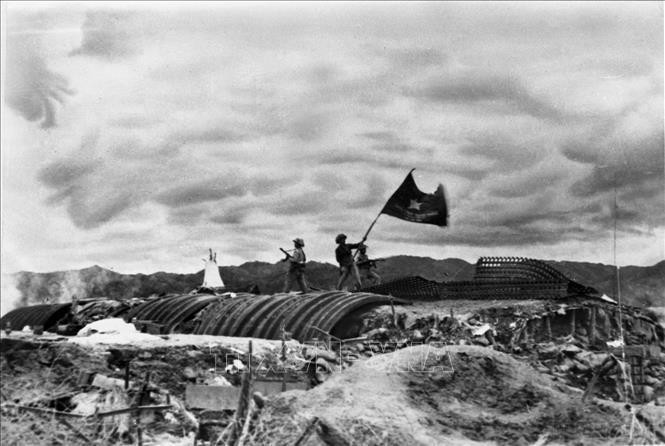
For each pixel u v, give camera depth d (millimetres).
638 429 13438
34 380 14180
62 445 12398
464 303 21734
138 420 12812
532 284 22000
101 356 15344
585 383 17766
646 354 19422
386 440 12398
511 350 18797
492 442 13000
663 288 24547
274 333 19312
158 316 22562
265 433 12352
